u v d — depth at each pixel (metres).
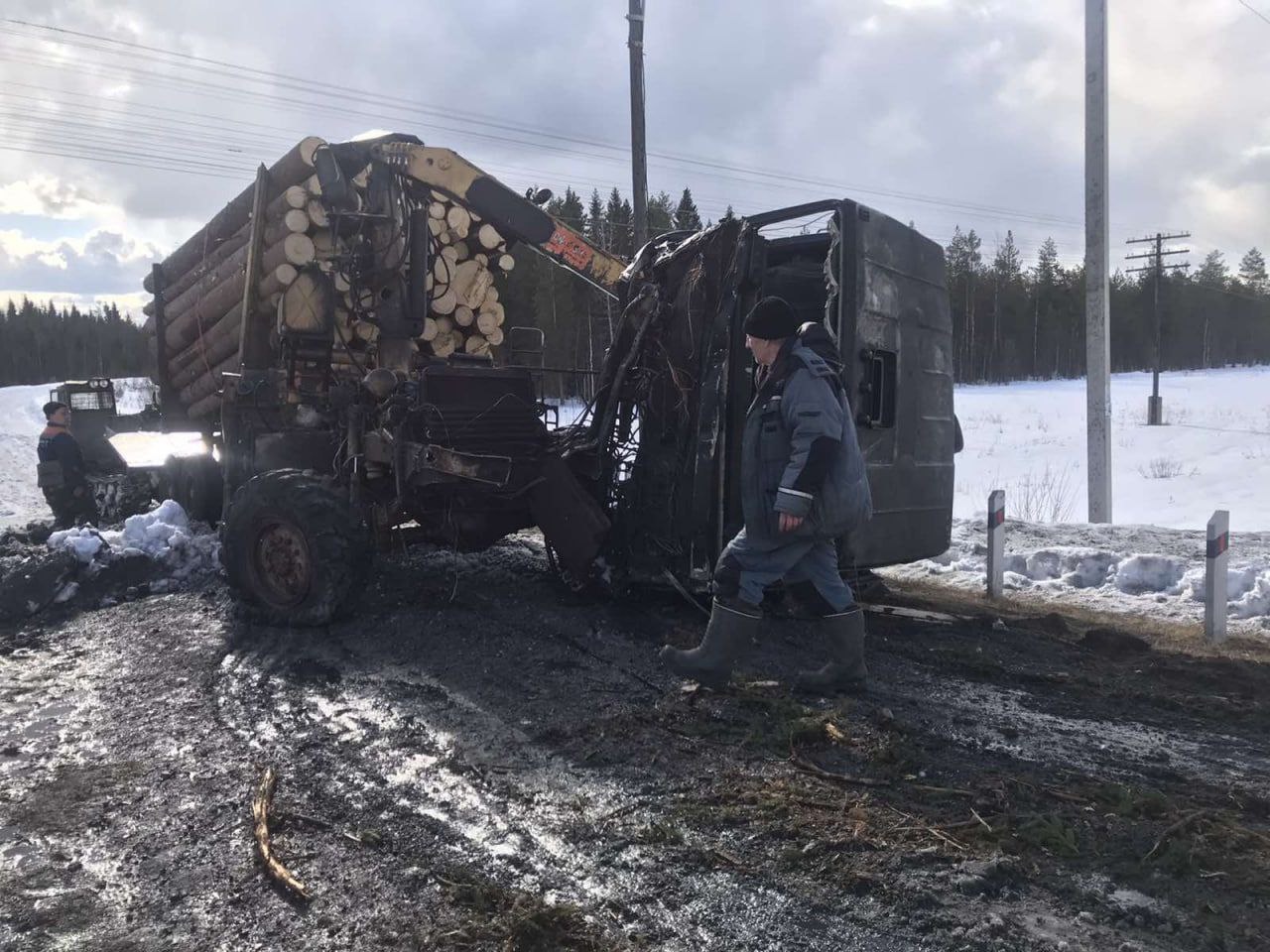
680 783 3.55
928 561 9.12
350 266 6.84
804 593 4.59
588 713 4.29
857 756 3.84
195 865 3.02
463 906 2.74
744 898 2.77
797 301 6.31
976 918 2.66
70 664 5.24
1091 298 12.69
